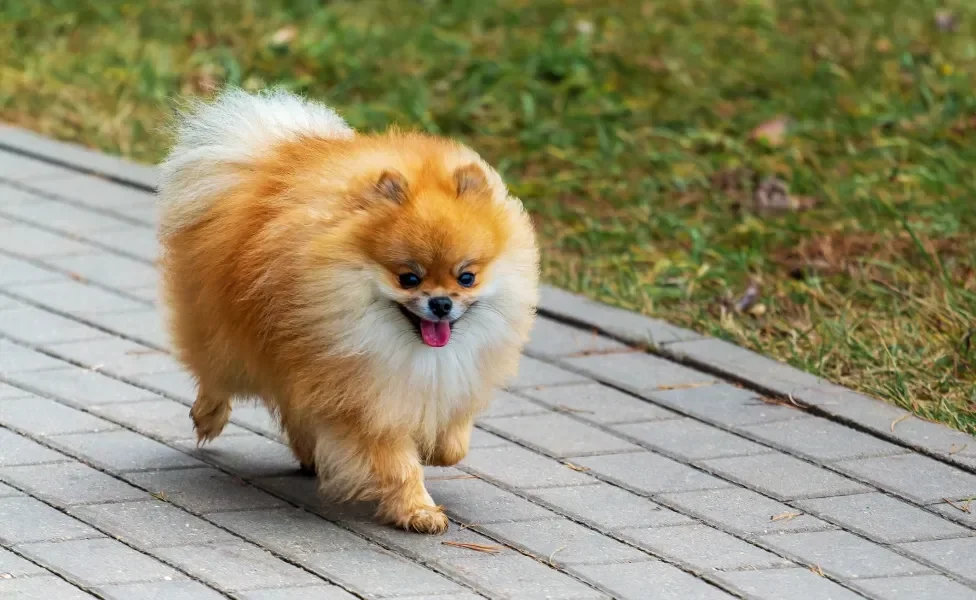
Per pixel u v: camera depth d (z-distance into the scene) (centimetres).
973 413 638
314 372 508
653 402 663
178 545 504
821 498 565
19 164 957
